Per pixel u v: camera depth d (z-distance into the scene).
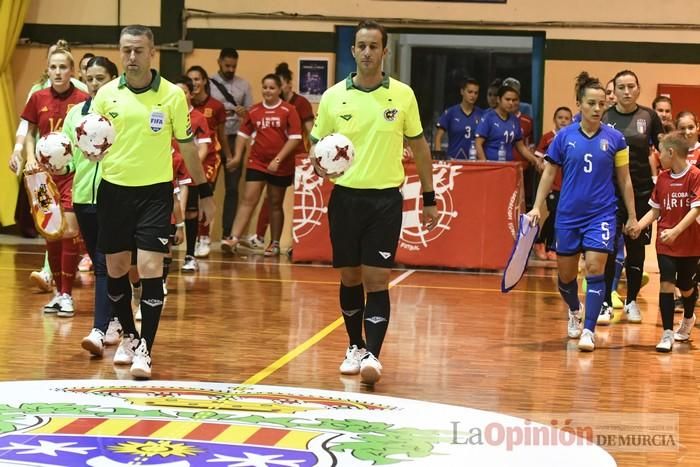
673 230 8.41
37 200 8.92
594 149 8.52
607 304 9.96
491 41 16.33
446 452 5.06
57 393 6.18
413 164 13.78
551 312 10.42
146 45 6.78
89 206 7.71
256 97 16.62
